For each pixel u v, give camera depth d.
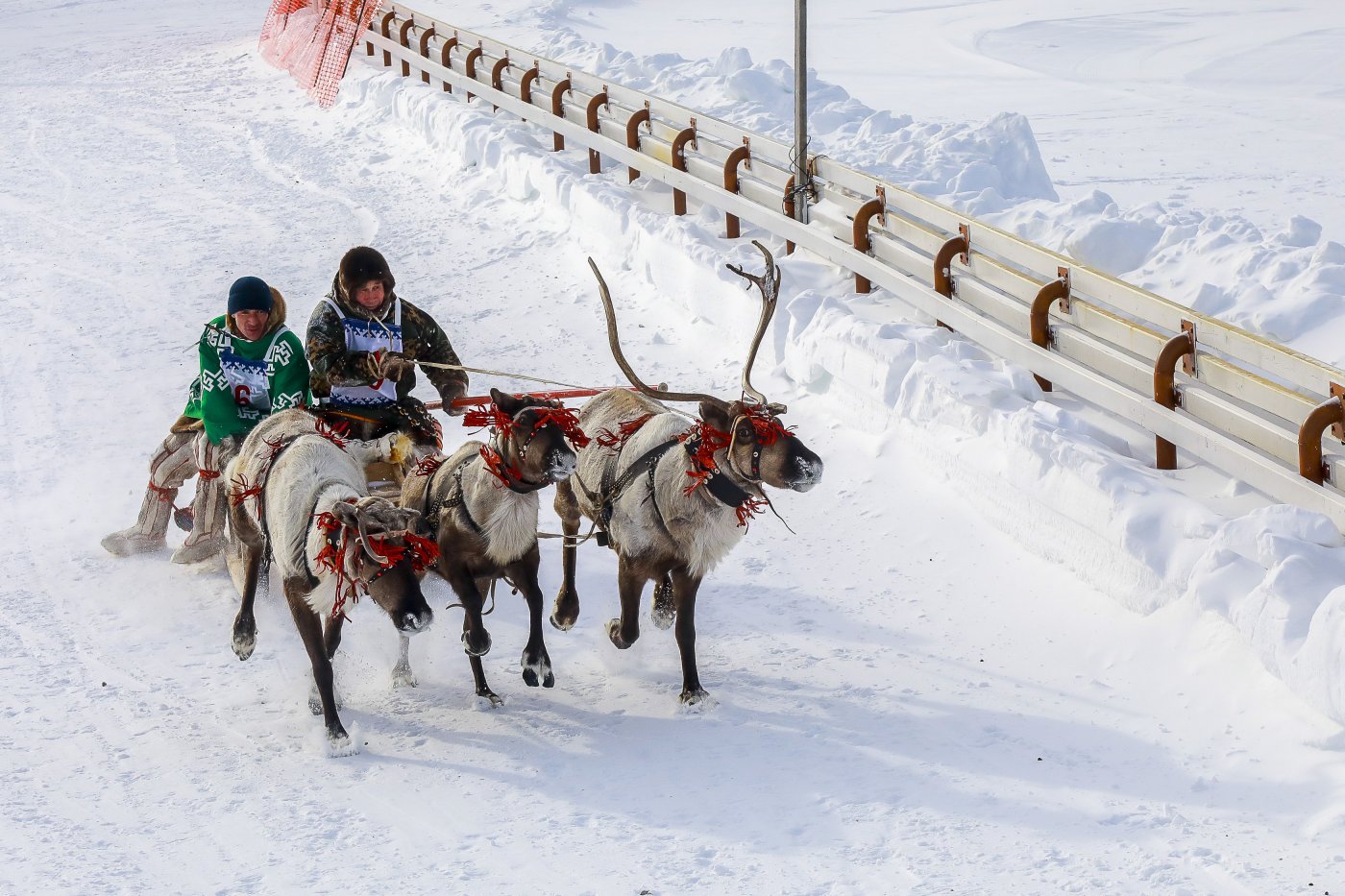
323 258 21.83
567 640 10.91
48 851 8.09
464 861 7.85
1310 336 13.12
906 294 15.10
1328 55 43.06
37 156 31.09
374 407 10.65
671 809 8.31
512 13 48.97
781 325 15.47
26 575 12.46
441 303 19.30
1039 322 12.95
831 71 44.19
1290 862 7.24
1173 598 9.77
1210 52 45.03
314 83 33.91
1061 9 56.22
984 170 20.47
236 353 11.01
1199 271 15.05
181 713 9.94
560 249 20.92
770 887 7.41
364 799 8.62
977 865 7.48
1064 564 10.89
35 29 52.62
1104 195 17.67
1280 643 8.55
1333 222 24.14
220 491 12.14
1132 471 10.68
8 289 21.61
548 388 15.55
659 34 50.62
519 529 9.27
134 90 38.00
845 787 8.42
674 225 18.64
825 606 11.02
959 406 12.45
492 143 24.83
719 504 9.15
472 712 9.80
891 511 12.39
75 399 16.94
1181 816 7.79
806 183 17.42
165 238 23.81
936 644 10.24
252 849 8.07
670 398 9.25
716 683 9.95
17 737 9.60
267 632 11.30
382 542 8.46
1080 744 8.68
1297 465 10.06
